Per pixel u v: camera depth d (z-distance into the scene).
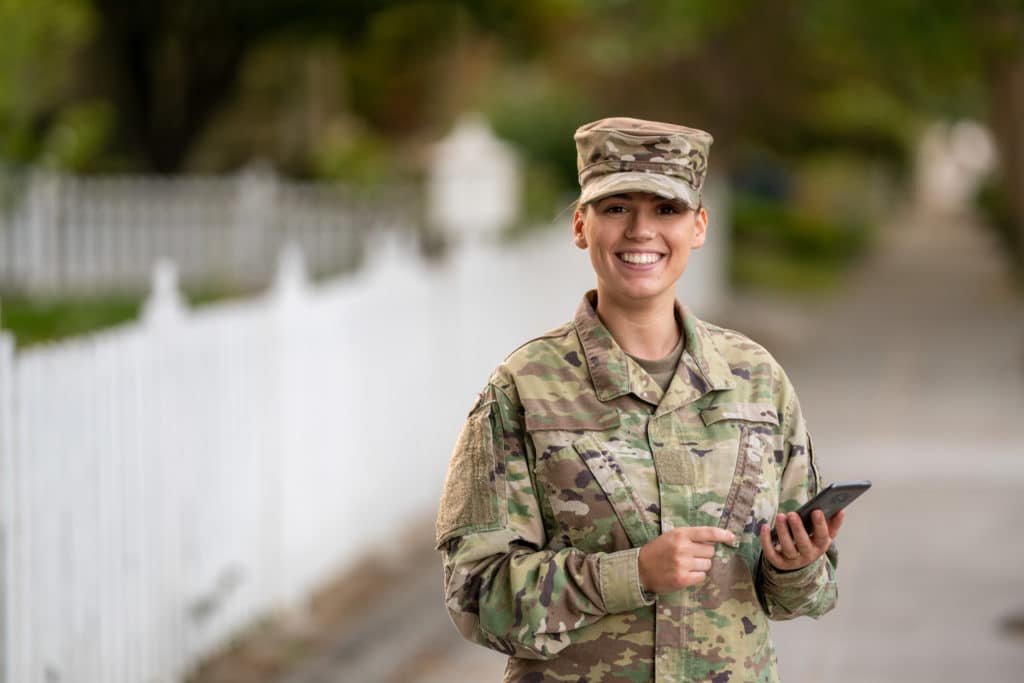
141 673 7.25
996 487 13.23
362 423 10.86
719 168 34.62
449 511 3.90
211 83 29.33
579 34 31.11
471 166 18.22
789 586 3.78
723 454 3.85
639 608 3.79
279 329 9.17
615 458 3.82
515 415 3.92
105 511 6.86
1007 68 23.19
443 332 13.21
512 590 3.73
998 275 41.50
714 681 3.79
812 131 44.72
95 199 20.66
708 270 30.70
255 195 22.67
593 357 3.90
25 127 21.34
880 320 29.94
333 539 10.20
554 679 3.86
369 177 30.20
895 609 9.32
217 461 8.26
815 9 22.58
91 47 27.42
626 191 3.78
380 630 9.00
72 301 18.53
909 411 18.20
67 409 6.46
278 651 8.45
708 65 32.28
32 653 6.06
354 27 28.61
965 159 100.00
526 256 16.94
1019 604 9.38
